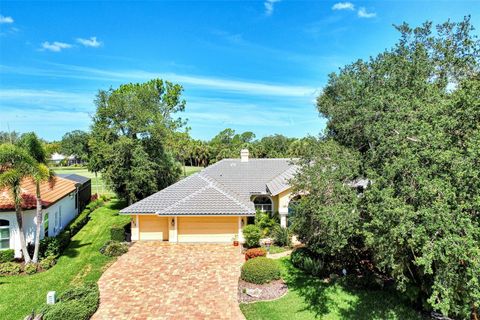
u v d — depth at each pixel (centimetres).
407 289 1455
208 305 1545
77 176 4166
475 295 930
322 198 1466
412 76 1486
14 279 1828
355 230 1366
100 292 1677
